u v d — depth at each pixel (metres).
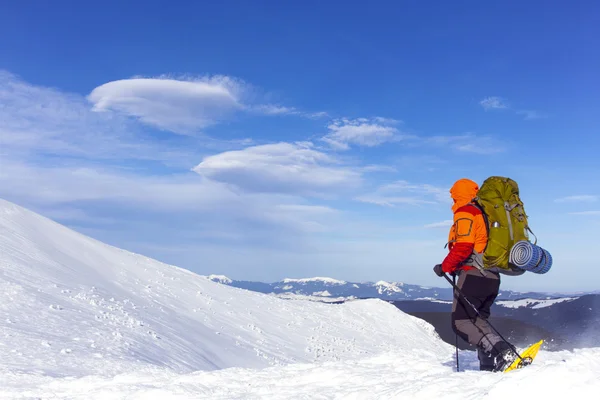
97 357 11.07
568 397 3.20
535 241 5.21
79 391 6.66
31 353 10.30
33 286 16.91
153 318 18.67
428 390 4.09
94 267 22.62
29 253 20.31
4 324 12.31
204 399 5.45
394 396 4.21
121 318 16.84
